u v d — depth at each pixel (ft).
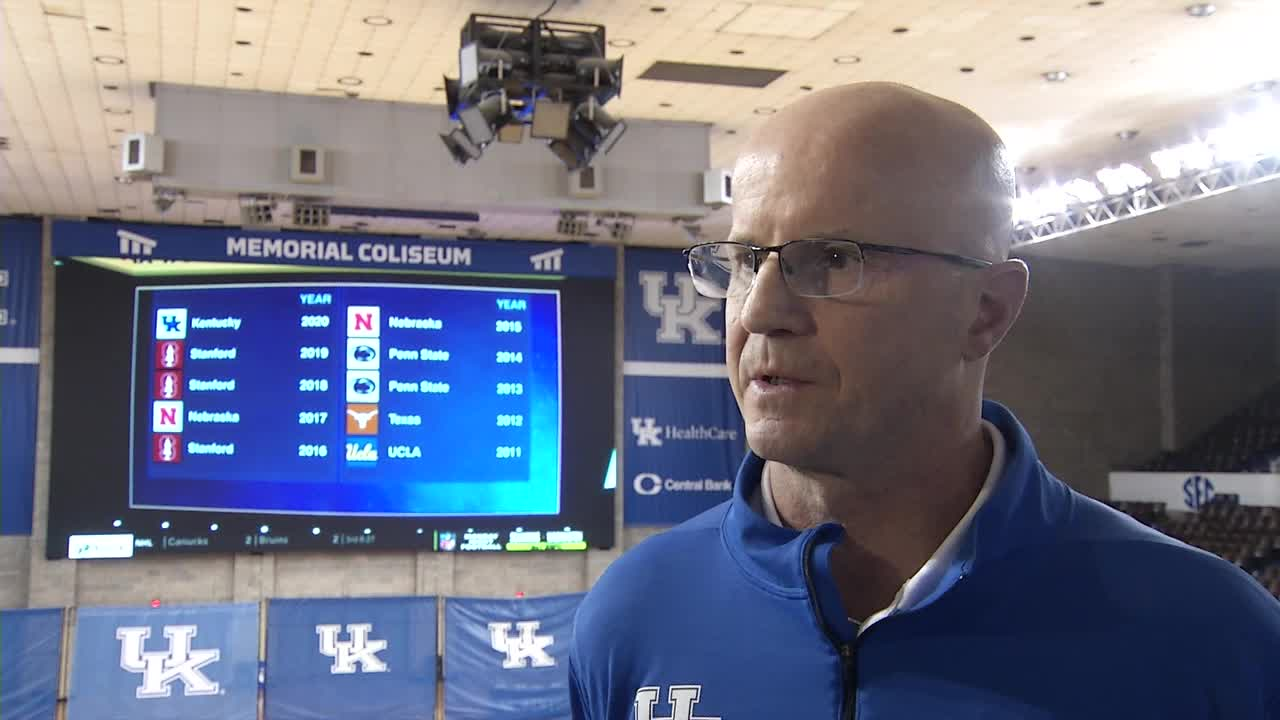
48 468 47.19
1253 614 3.36
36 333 48.62
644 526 51.06
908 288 3.22
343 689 33.88
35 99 37.83
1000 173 3.47
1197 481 64.75
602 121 32.22
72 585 45.80
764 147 3.41
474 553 48.34
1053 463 67.97
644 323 52.11
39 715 31.81
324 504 46.11
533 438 47.73
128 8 30.63
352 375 46.42
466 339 47.37
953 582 3.30
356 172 37.81
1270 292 71.97
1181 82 37.29
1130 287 70.38
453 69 35.50
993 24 31.99
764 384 3.36
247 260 46.19
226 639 33.04
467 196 38.52
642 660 3.77
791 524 3.77
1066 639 3.30
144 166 35.63
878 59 34.91
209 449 45.85
